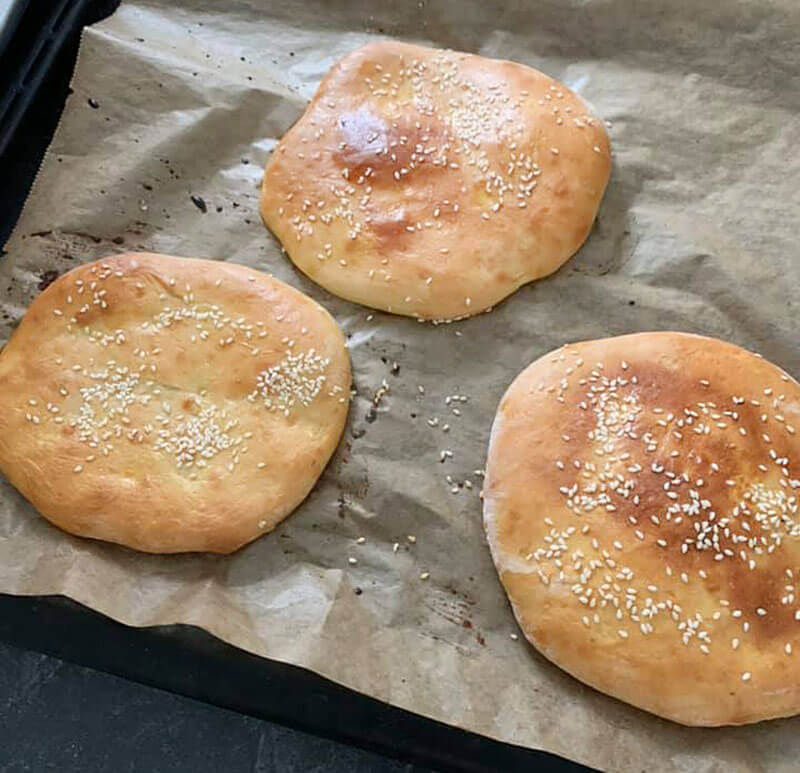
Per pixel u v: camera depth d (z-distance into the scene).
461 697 0.32
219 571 0.34
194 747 0.37
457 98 0.40
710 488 0.33
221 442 0.35
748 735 0.32
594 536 0.33
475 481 0.36
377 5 0.42
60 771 0.37
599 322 0.38
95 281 0.37
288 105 0.40
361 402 0.37
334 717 0.33
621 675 0.32
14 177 0.39
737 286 0.37
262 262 0.39
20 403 0.35
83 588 0.32
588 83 0.41
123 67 0.39
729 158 0.39
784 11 0.39
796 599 0.33
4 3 0.38
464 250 0.37
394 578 0.34
